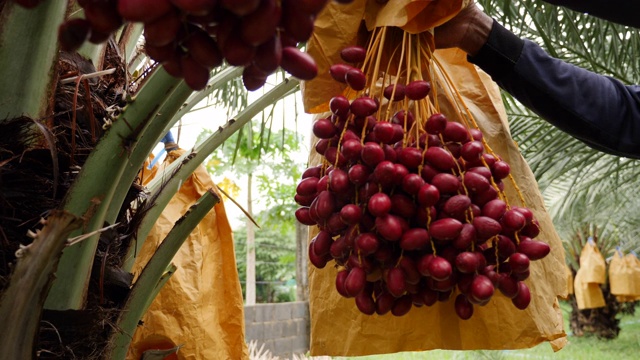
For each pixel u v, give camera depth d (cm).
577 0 118
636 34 263
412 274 99
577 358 828
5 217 95
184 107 157
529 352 804
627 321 1450
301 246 764
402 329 131
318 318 136
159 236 166
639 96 141
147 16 53
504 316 125
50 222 75
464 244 96
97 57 118
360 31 125
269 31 53
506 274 103
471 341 127
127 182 103
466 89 138
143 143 98
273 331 621
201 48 58
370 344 132
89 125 110
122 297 110
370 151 97
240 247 1231
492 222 97
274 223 900
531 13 218
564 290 129
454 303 120
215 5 55
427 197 94
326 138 111
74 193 85
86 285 94
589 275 984
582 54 289
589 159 330
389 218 95
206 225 168
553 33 276
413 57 117
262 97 140
